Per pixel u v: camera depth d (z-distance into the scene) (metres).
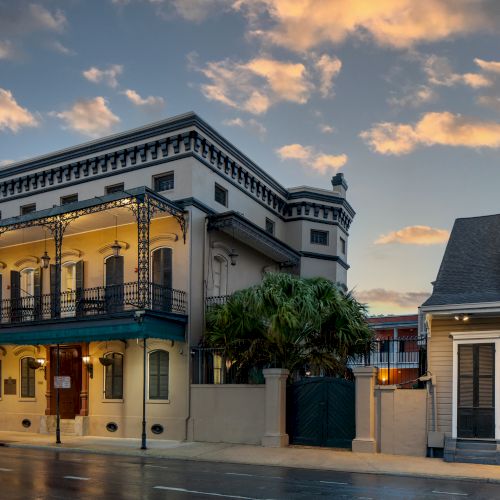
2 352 26.06
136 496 10.65
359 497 10.79
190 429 20.45
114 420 22.12
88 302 21.55
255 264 26.59
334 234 30.52
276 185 28.97
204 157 23.25
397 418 17.05
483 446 15.74
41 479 12.63
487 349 16.33
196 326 21.75
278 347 19.80
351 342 20.02
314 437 18.59
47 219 23.14
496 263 18.12
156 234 22.67
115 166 24.36
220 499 10.44
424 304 16.61
